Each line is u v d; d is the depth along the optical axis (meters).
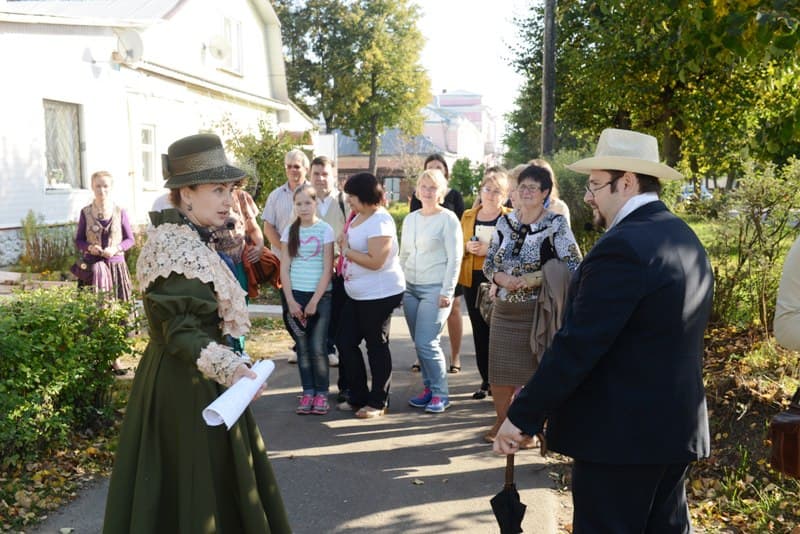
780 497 4.27
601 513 2.70
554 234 4.82
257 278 6.10
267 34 24.02
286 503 4.27
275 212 7.00
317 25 49.53
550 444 2.84
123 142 14.65
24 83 11.78
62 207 12.85
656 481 2.67
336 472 4.72
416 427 5.62
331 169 6.84
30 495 4.12
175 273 2.79
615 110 24.73
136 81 15.16
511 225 4.95
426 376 6.11
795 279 2.94
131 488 2.84
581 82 23.62
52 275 8.94
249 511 2.88
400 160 53.25
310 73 49.50
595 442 2.64
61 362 4.70
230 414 2.57
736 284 6.73
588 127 26.64
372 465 4.85
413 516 4.12
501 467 4.86
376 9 49.16
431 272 5.93
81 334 5.05
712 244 6.87
